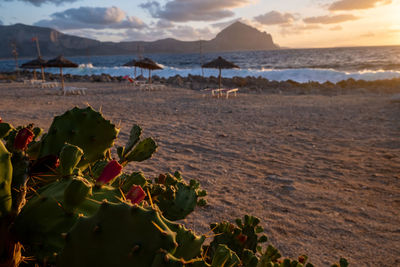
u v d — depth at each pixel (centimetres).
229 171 579
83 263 83
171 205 187
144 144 183
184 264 80
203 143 795
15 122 982
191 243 99
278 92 2367
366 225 378
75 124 144
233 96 2044
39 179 127
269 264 133
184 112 1332
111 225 84
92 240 84
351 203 441
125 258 80
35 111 1252
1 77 3509
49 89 2347
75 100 1697
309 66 7819
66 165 118
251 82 2916
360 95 2111
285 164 631
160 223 84
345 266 124
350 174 569
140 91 2294
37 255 103
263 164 630
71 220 103
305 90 2473
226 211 405
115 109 1378
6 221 107
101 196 113
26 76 4231
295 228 367
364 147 767
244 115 1268
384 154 697
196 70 4250
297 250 320
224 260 102
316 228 369
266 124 1078
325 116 1241
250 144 796
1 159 106
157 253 77
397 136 877
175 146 756
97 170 159
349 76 3312
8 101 1584
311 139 856
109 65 11038
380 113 1285
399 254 315
